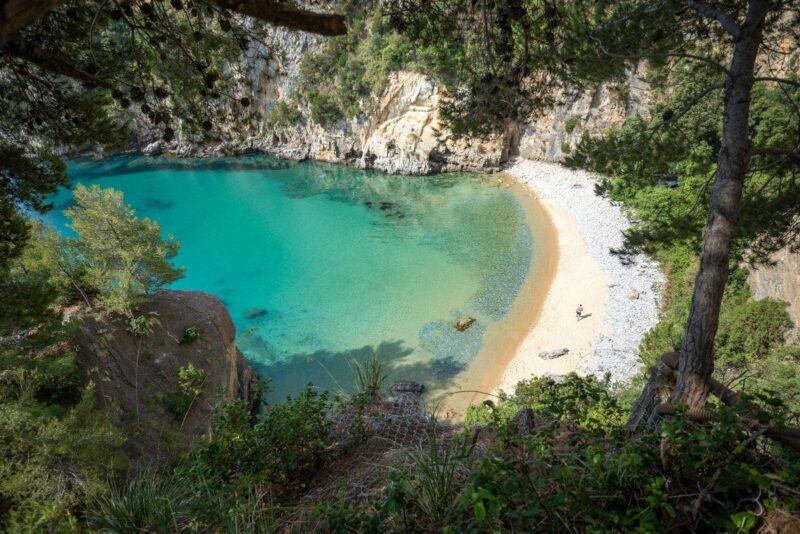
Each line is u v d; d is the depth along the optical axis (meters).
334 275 45.97
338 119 70.44
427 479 4.57
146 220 27.09
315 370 34.38
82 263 26.55
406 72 63.62
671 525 3.63
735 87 6.88
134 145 76.00
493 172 65.31
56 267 25.41
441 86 61.34
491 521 3.75
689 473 3.93
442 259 47.25
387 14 8.63
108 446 15.26
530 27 8.34
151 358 25.75
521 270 43.94
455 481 4.63
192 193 65.88
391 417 7.36
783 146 10.26
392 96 65.62
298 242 52.75
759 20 6.66
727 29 7.07
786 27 9.23
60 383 20.44
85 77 5.04
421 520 4.29
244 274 47.16
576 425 5.79
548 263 44.34
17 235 10.23
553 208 54.38
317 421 7.04
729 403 5.86
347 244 51.59
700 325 6.07
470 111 9.35
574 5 9.33
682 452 3.92
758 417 3.99
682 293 33.34
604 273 40.69
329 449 6.91
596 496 3.65
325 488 5.87
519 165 65.12
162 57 7.23
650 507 3.29
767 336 21.56
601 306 36.75
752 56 6.81
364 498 5.22
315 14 2.97
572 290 39.53
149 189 66.94
